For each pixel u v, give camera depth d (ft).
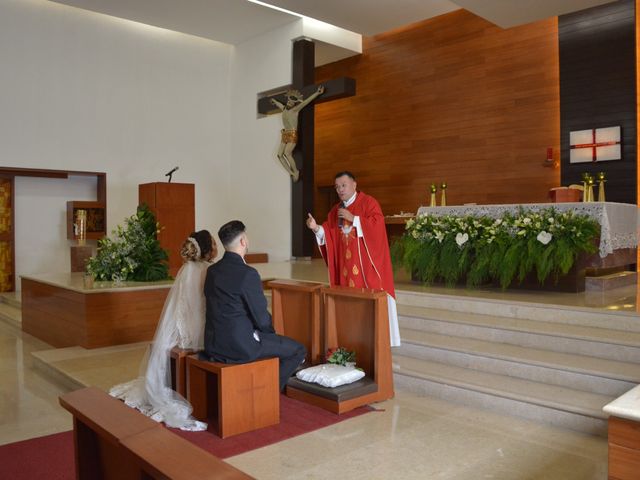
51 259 34.68
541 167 32.37
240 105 41.29
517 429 12.05
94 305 19.65
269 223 39.19
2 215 32.45
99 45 35.88
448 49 36.22
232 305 12.26
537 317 16.67
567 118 30.40
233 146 41.93
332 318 15.15
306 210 36.86
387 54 39.40
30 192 33.88
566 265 18.43
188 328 13.32
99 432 5.74
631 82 28.40
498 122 34.06
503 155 33.88
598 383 12.81
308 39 37.24
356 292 14.10
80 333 19.92
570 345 14.53
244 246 12.89
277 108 37.78
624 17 28.60
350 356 14.46
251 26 38.06
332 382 13.29
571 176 30.32
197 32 39.19
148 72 38.06
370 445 11.24
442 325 17.10
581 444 11.23
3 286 32.53
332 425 12.32
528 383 13.65
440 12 33.99
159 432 5.51
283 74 38.01
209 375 13.14
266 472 10.08
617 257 21.61
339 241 16.76
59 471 10.46
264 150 39.45
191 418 12.58
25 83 32.99
